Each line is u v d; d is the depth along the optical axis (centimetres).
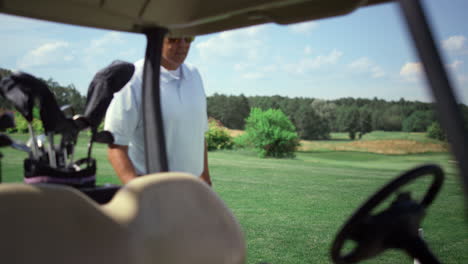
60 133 129
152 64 151
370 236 128
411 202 135
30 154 126
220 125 2505
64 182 125
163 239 108
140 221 104
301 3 117
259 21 137
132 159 215
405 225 129
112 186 137
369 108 3862
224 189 896
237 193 849
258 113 2236
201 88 236
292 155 2189
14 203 86
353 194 877
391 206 134
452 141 78
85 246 93
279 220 607
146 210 107
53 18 130
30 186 90
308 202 767
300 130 3831
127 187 108
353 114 3803
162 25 147
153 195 110
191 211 118
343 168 1526
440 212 685
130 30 149
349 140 3788
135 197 106
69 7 123
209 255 118
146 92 153
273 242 487
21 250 84
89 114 138
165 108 213
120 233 99
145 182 111
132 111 202
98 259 94
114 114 201
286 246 471
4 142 121
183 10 133
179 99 218
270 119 2180
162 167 153
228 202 750
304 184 1009
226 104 3909
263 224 580
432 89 79
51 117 124
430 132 3481
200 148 232
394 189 133
